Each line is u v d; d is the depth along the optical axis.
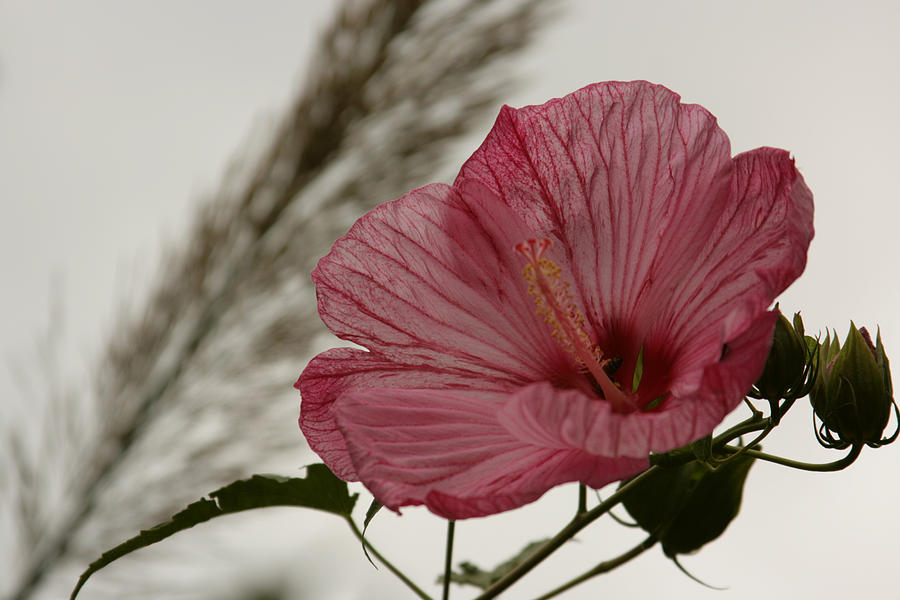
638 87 0.75
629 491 0.76
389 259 0.75
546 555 0.76
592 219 0.76
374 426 0.72
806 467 0.74
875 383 0.73
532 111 0.75
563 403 0.69
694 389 0.69
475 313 0.75
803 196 0.70
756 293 0.69
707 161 0.74
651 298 0.75
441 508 0.69
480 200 0.76
